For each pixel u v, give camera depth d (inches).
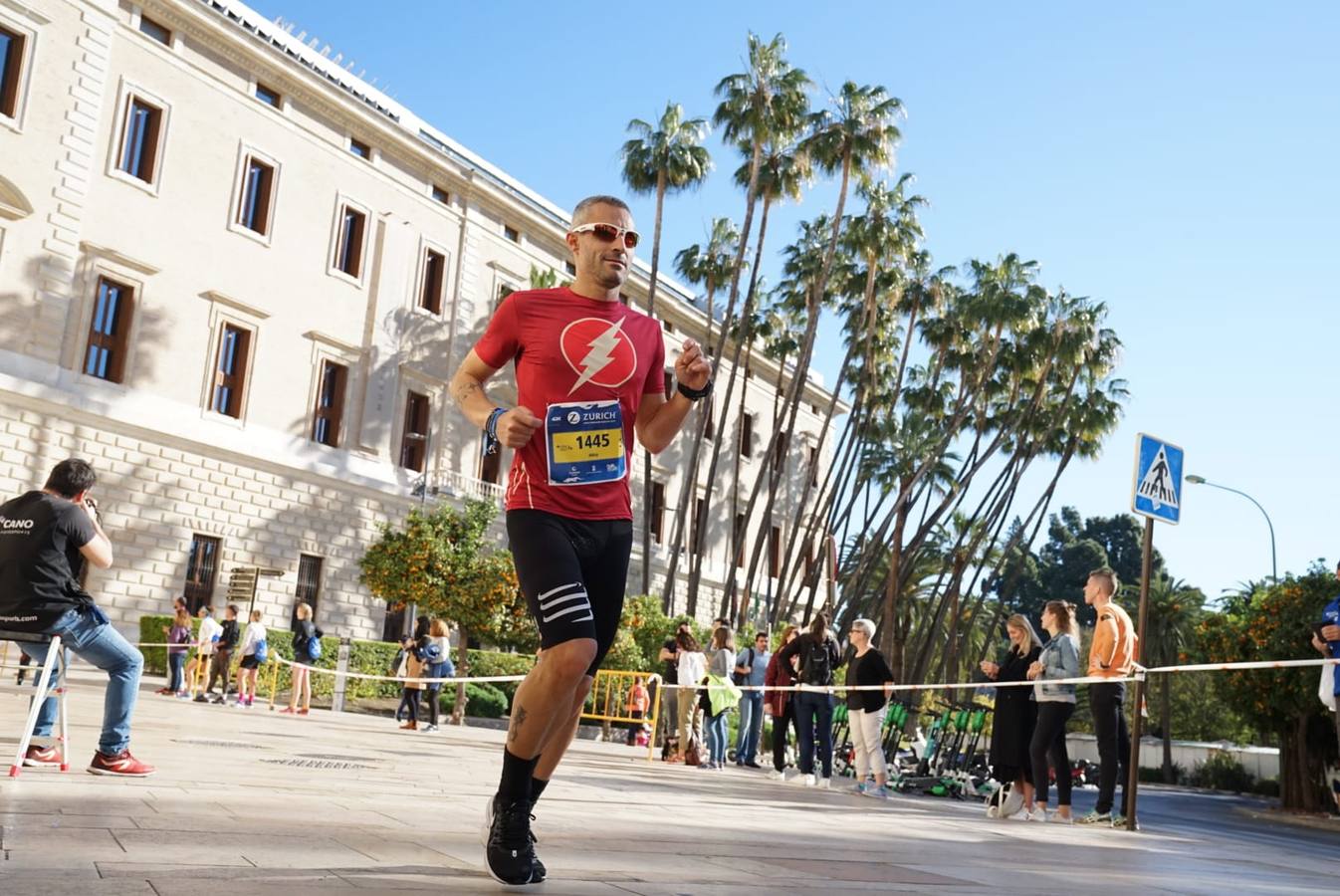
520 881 104.5
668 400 132.1
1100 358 1943.9
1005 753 379.9
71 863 94.0
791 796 349.1
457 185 1419.8
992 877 151.9
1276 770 1433.3
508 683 1082.7
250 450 1129.4
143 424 1028.5
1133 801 325.7
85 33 1001.5
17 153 947.3
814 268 1784.0
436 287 1398.9
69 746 257.4
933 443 1865.2
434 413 1371.8
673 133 1440.7
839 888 121.9
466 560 1043.9
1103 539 3786.9
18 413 936.3
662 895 104.4
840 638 1893.5
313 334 1216.2
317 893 87.8
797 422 2301.9
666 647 574.2
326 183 1245.7
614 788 279.3
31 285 954.7
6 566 189.8
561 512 116.6
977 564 2343.8
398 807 173.8
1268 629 756.0
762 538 1669.5
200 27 1103.6
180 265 1083.3
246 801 160.6
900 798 432.8
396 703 988.6
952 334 1875.0
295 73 1192.2
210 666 778.8
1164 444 339.0
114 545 1007.6
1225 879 181.0
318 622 1204.5
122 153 1041.5
